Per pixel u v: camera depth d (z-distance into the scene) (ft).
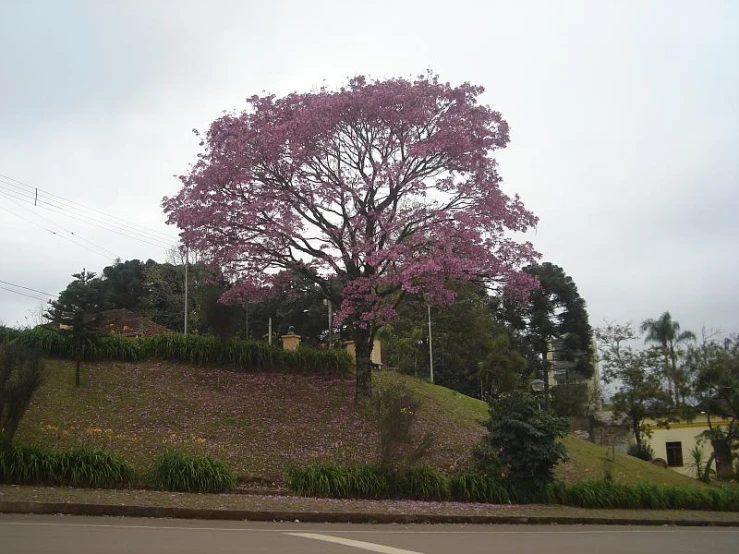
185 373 68.18
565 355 177.68
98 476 43.70
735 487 83.41
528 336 175.11
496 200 65.67
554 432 56.75
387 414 53.57
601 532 43.32
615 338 124.36
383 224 63.26
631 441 130.82
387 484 51.88
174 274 155.74
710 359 102.68
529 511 50.39
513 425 56.44
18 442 47.91
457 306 138.92
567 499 58.18
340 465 53.98
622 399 116.47
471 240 63.31
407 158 65.16
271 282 70.03
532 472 56.29
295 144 62.39
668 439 127.03
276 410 64.08
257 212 64.49
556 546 33.27
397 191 65.87
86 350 65.98
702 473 108.37
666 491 65.05
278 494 48.47
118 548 25.14
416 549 29.40
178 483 45.37
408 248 62.28
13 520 31.94
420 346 136.98
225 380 68.54
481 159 65.77
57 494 38.47
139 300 157.38
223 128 65.92
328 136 63.77
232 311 73.82
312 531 34.78
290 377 73.10
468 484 54.49
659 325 149.79
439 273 61.62
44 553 23.35
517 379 121.80
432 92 65.67
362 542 30.99
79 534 28.37
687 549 34.65
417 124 65.26
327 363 76.95
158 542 27.32
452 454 63.67
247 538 30.19
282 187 65.46
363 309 64.54
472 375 132.46
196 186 65.21
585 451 82.33
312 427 61.93
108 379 63.36
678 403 111.45
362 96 63.72
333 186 63.36
